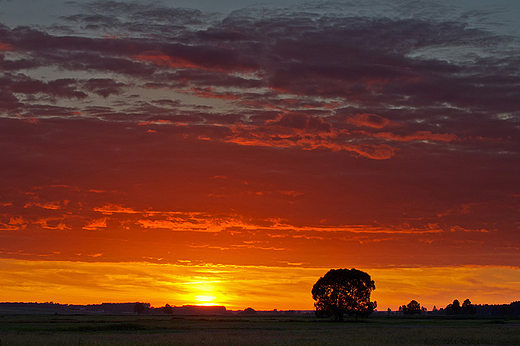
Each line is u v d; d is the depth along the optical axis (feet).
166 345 177.47
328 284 487.61
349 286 481.87
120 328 308.40
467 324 395.14
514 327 325.83
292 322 434.71
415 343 193.77
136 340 199.31
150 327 318.24
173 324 360.48
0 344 180.14
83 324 345.72
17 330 284.00
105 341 195.00
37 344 180.14
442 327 331.98
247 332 267.18
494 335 234.99
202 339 203.82
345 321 472.85
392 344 187.42
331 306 484.33
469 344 194.70
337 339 207.92
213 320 491.31
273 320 497.46
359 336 227.81
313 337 218.59
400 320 507.71
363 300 483.51
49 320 449.89
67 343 183.93
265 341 193.88
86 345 177.27
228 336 225.15
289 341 194.39
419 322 440.04
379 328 317.83
